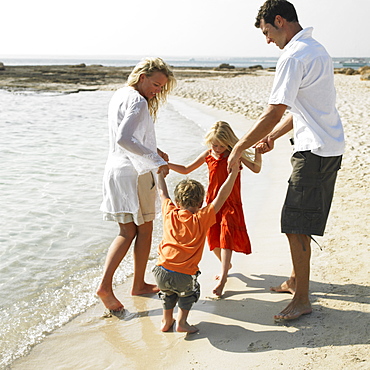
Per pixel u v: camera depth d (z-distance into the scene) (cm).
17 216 529
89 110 1684
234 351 270
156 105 360
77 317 327
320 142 285
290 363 249
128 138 309
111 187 340
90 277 389
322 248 406
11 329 309
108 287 333
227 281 374
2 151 885
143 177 341
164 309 305
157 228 496
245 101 1848
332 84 292
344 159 750
